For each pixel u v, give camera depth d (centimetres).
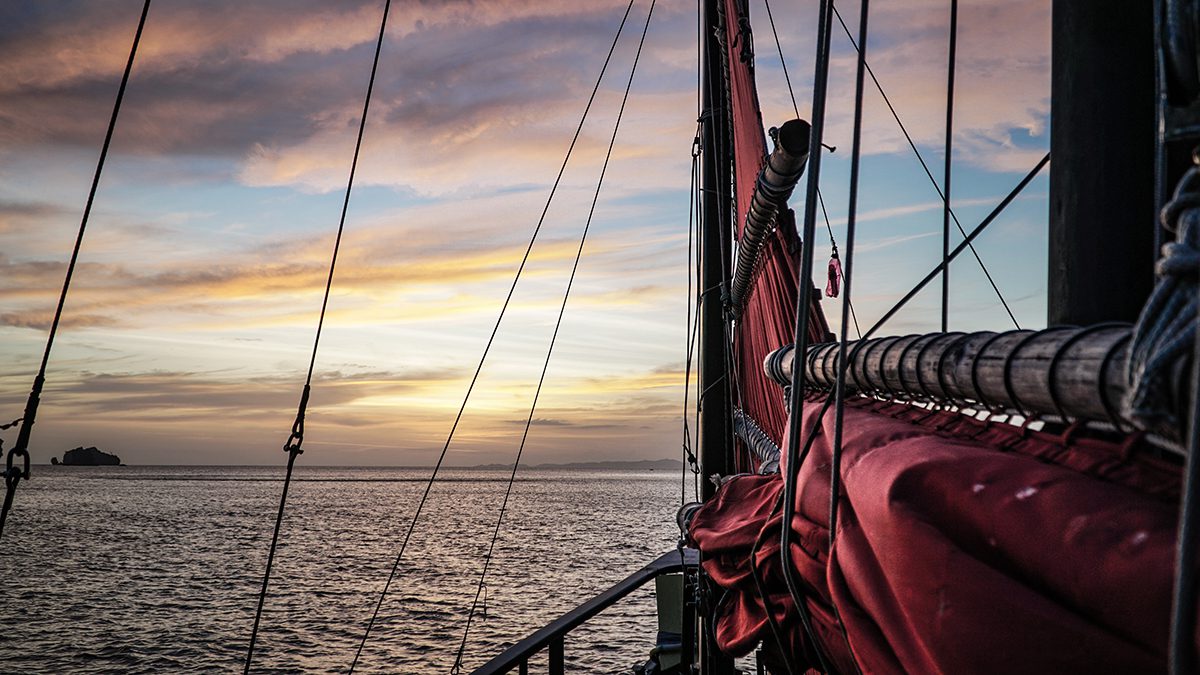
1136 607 94
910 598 124
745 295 556
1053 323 157
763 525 246
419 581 5634
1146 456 109
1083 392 111
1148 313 88
